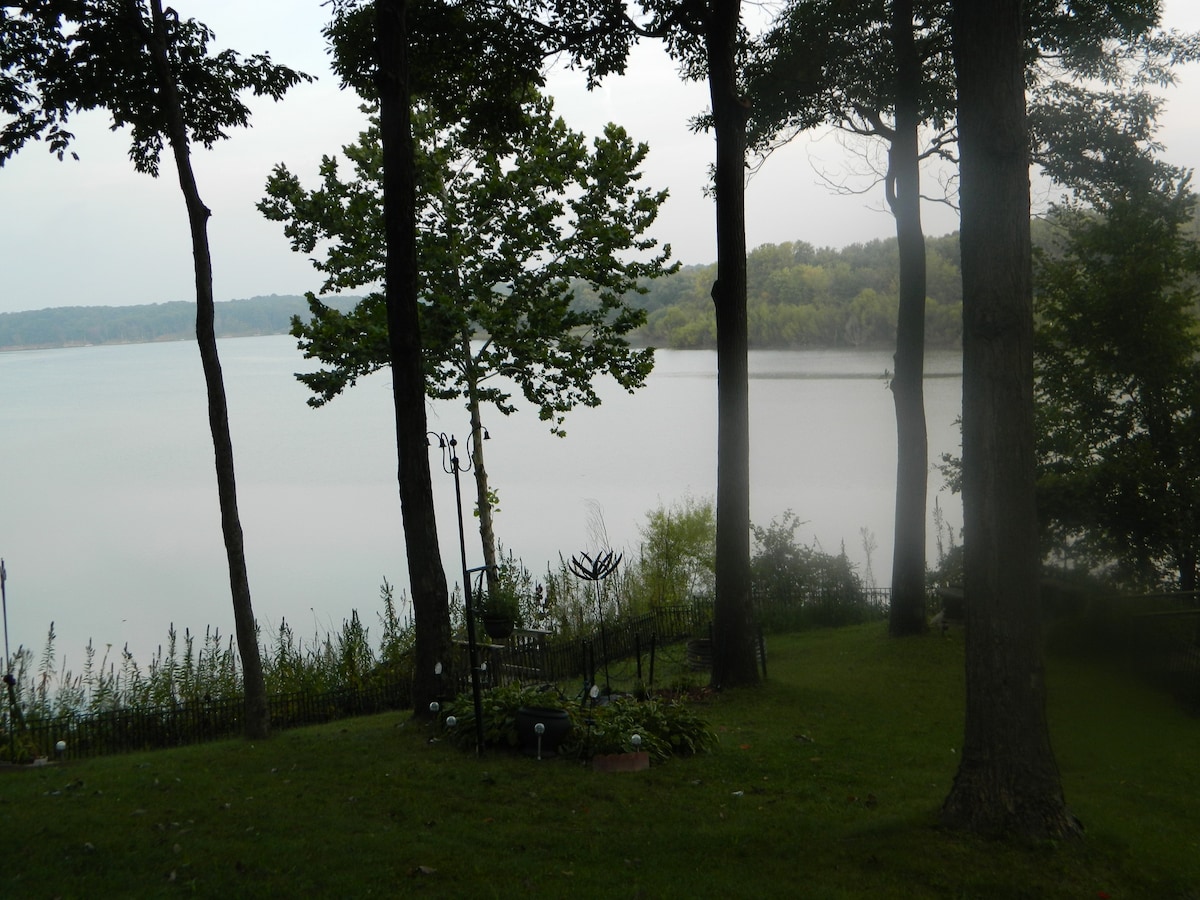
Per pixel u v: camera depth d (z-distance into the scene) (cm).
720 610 1468
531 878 677
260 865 694
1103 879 677
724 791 909
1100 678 1412
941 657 1641
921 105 1883
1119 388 2066
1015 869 684
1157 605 1547
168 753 1138
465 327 2058
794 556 2294
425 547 1218
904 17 1728
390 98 1205
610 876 683
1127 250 2022
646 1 1598
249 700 1249
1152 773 1027
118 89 1272
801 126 1981
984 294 765
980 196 769
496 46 1586
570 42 1606
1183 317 2005
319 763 994
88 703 1567
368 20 1568
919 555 1805
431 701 1205
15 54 1211
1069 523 1878
